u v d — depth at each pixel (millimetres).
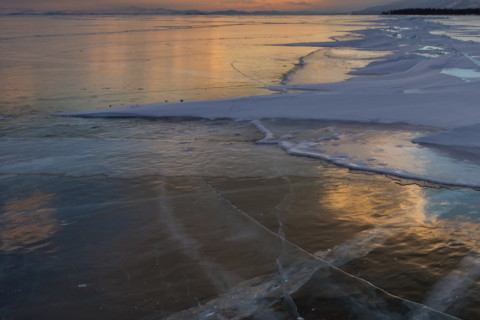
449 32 30969
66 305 2445
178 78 11914
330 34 36219
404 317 2246
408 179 4297
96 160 5035
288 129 6250
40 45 22141
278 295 2467
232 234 3236
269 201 3854
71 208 3762
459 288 2492
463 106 6656
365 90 8609
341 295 2443
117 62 15516
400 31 33219
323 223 3404
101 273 2762
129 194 4051
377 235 3180
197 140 5871
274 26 54500
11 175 4559
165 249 3039
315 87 9836
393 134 5809
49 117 7387
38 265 2869
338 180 4332
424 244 3020
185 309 2375
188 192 4082
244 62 15797
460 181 4184
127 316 2334
